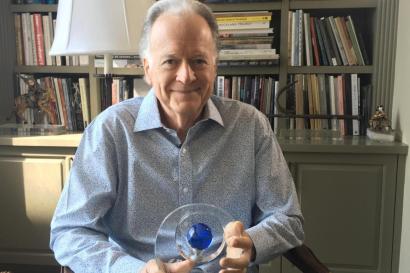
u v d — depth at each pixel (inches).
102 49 52.3
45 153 77.3
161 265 32.9
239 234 33.5
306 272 40.5
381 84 76.9
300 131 77.4
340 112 78.7
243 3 77.0
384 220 72.0
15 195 78.9
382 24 75.3
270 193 42.4
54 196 78.3
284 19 76.9
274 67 78.4
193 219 35.7
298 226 41.2
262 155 43.4
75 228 39.1
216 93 80.7
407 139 69.9
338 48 78.0
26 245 80.3
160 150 41.0
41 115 84.1
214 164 41.9
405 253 69.7
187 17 36.9
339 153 71.1
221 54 76.6
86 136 42.3
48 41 83.2
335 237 73.3
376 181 71.3
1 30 83.2
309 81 78.6
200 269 36.4
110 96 78.6
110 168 40.6
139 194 40.5
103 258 35.9
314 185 72.3
